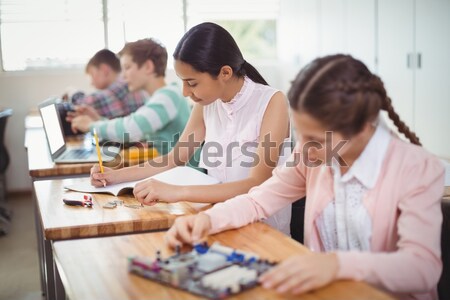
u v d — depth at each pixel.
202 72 1.77
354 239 1.34
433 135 3.97
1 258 3.69
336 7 4.95
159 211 1.65
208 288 1.03
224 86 1.84
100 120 3.56
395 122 1.35
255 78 1.96
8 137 5.42
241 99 1.91
